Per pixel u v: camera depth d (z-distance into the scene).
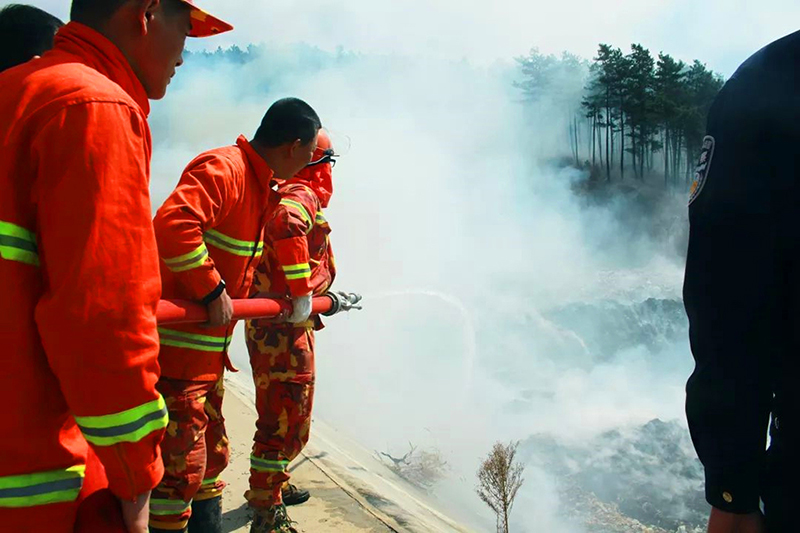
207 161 2.58
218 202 2.52
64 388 1.31
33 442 1.37
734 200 1.37
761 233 1.36
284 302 2.96
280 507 3.38
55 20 2.49
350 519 3.79
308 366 3.32
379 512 3.96
